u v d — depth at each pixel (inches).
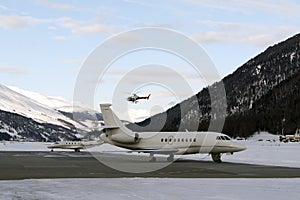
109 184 896.3
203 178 1083.9
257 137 5772.6
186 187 856.9
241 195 749.9
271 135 5753.0
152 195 735.1
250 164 1764.3
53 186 856.3
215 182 959.0
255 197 728.3
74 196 718.5
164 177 1129.4
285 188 856.3
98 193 756.0
